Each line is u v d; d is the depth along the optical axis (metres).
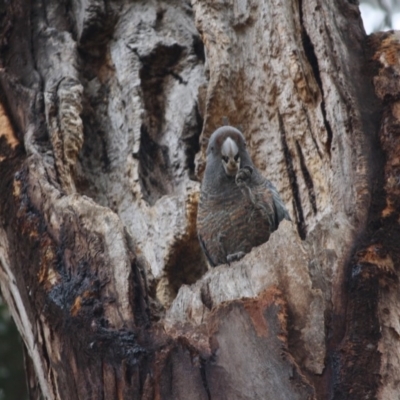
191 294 8.59
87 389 8.41
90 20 13.64
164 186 12.83
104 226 9.38
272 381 7.74
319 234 8.88
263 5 12.25
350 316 8.19
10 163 11.09
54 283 9.25
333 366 7.83
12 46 12.80
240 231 11.08
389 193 9.41
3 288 11.29
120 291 8.78
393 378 7.82
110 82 13.59
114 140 13.09
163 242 11.94
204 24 12.52
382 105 10.41
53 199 10.01
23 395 15.98
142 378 8.05
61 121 11.55
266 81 12.17
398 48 11.00
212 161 11.32
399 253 8.73
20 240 10.08
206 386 7.84
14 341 16.19
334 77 10.82
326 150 10.88
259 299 8.11
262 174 11.95
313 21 11.45
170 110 13.38
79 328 8.65
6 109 11.89
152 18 14.08
